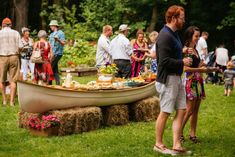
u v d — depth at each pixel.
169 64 6.27
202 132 8.08
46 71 11.46
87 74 18.00
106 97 8.30
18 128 8.13
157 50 6.39
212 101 11.83
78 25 23.05
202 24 27.81
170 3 27.67
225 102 11.73
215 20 27.78
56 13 25.33
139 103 8.95
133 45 11.80
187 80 7.06
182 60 6.31
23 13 25.30
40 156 6.40
